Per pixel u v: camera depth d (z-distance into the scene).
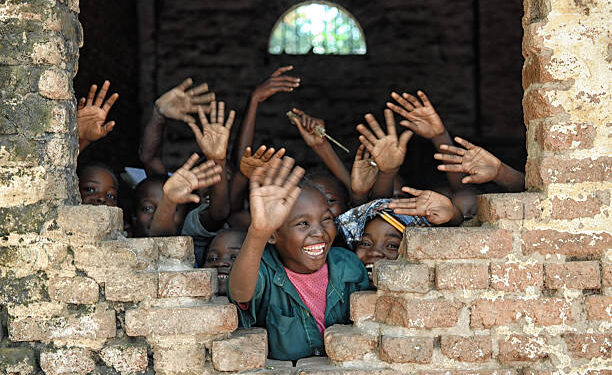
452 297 2.44
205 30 9.41
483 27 9.23
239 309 2.61
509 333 2.43
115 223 2.55
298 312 2.69
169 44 9.37
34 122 2.45
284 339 2.65
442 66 9.42
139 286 2.43
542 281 2.43
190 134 9.23
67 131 2.52
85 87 7.05
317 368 2.46
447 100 9.42
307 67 9.47
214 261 3.36
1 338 2.44
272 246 2.79
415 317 2.42
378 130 3.29
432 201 2.57
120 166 8.09
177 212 3.82
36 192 2.44
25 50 2.46
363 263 3.08
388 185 3.43
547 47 2.47
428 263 2.45
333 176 3.89
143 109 9.23
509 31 9.20
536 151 2.53
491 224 2.48
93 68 7.31
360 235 3.17
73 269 2.44
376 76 9.45
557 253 2.44
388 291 2.48
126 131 8.54
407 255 2.47
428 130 3.29
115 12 8.15
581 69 2.46
